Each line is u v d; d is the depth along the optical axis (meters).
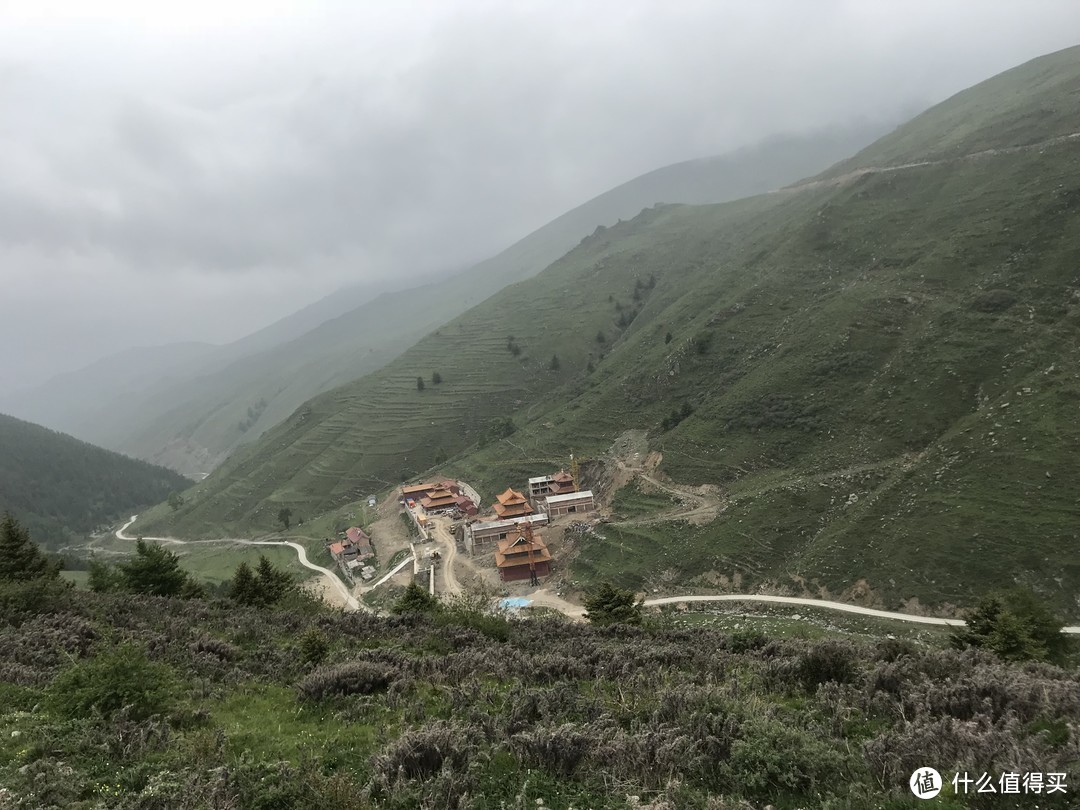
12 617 26.47
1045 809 8.88
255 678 19.30
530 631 30.89
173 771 11.51
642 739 11.91
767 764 10.62
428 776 11.10
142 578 43.16
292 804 10.16
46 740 12.51
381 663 20.25
